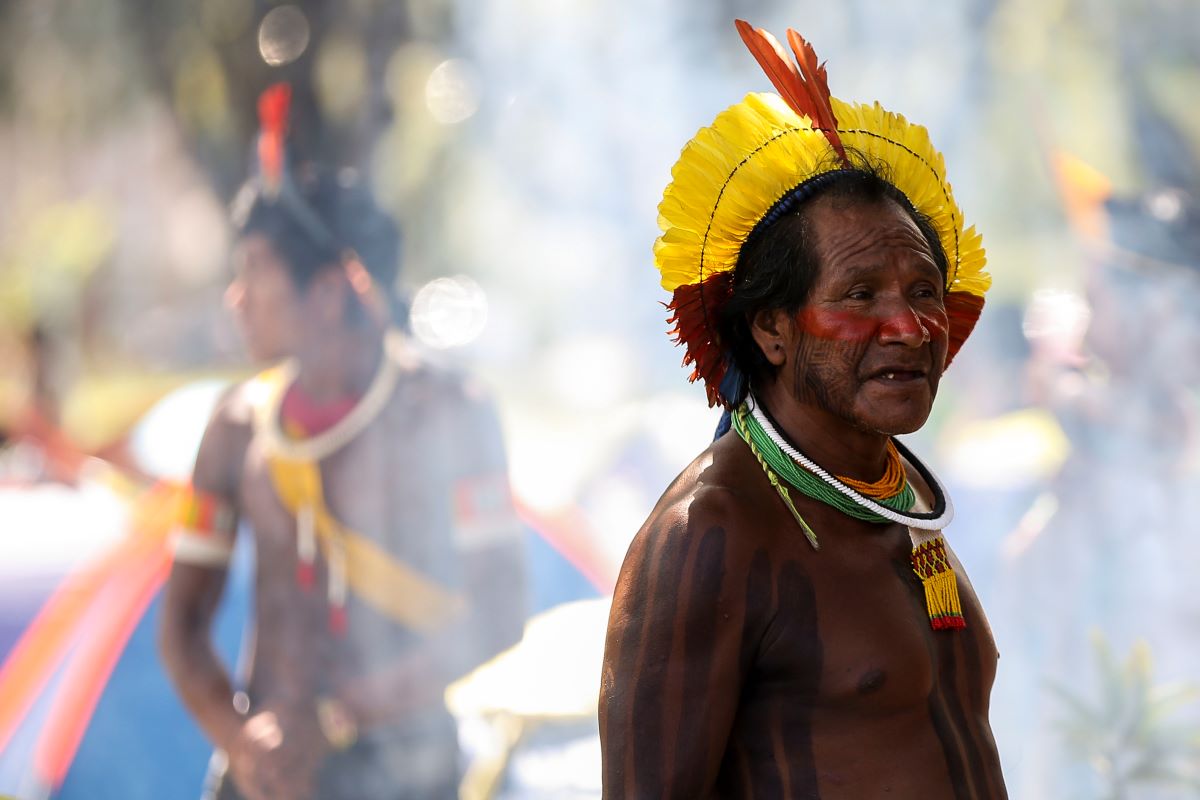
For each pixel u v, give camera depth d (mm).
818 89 5613
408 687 11258
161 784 12305
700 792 5105
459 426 11539
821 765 5180
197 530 11648
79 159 34750
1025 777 12617
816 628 5211
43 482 15922
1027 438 17797
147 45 33062
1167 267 13508
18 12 34531
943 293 5711
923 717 5316
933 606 5449
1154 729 11984
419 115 32156
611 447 18766
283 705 11250
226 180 33875
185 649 11492
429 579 11367
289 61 31172
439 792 11266
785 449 5422
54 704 12648
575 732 13773
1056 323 14172
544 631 13188
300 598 11398
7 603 12852
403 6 31609
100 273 32719
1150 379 13461
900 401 5277
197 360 30766
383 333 11648
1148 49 27625
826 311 5305
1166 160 23562
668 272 5609
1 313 29906
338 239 11430
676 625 5125
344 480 11414
